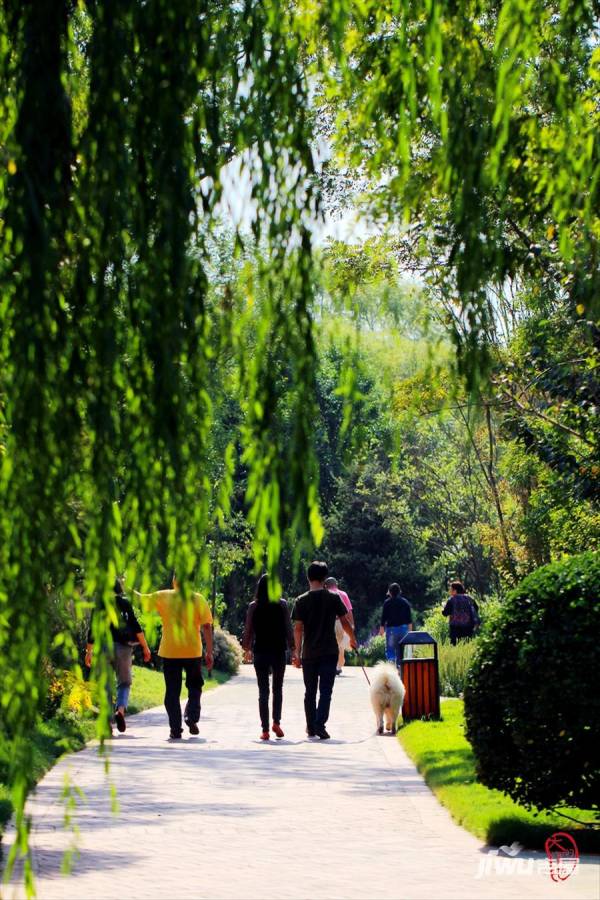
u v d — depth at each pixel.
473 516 77.62
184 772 23.72
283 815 18.80
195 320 9.41
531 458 30.42
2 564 9.02
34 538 8.98
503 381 25.98
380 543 108.81
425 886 13.68
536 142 11.60
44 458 9.02
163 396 9.27
